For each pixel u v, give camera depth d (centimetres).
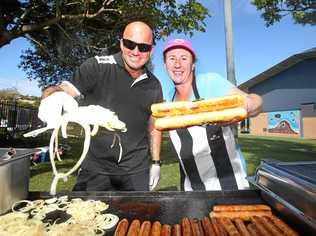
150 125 389
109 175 357
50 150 269
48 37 1337
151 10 887
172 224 239
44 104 267
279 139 2727
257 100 278
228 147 352
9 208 249
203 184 361
